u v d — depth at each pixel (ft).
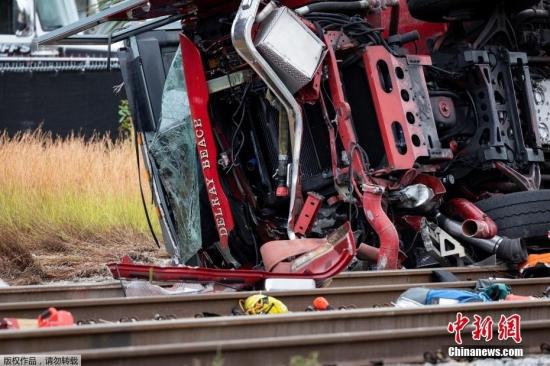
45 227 126.72
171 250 101.14
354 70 94.73
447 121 100.01
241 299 65.98
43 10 185.88
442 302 66.33
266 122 95.45
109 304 62.28
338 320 55.93
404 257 91.25
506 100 101.60
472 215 94.17
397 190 93.45
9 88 180.55
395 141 93.04
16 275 108.27
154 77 104.73
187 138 96.17
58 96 182.80
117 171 139.85
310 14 92.07
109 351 45.75
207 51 93.20
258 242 98.07
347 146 90.68
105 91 185.06
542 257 87.81
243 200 97.60
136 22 101.40
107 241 128.98
